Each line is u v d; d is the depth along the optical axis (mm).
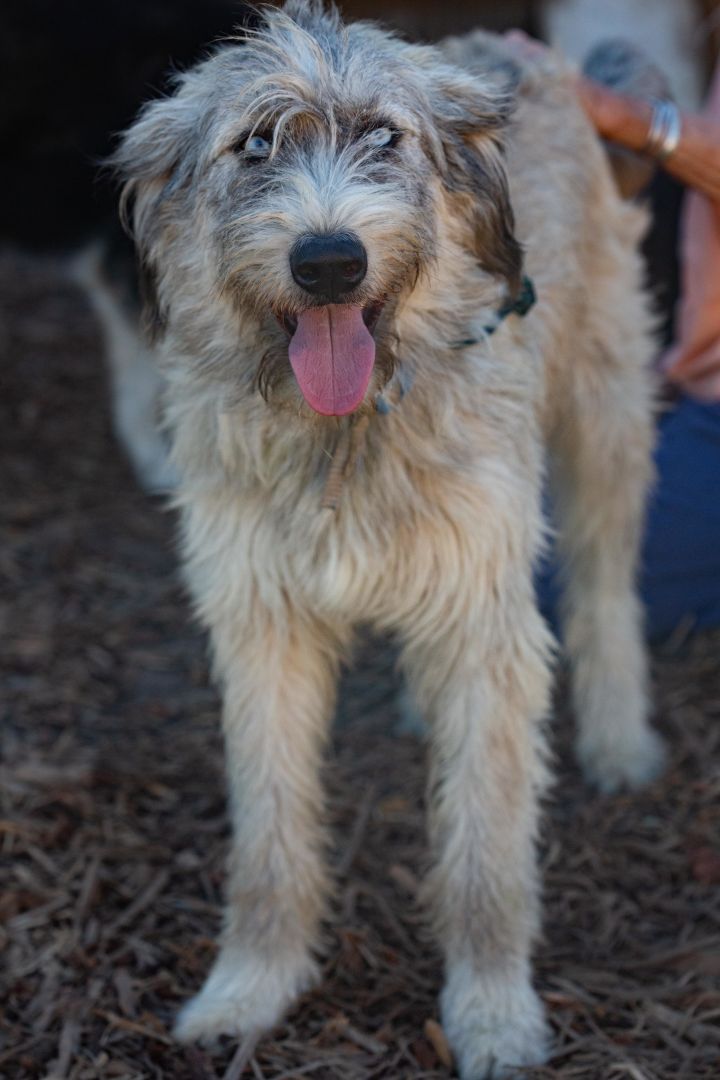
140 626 4805
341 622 3025
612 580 3980
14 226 6422
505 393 2945
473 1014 2885
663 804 3832
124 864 3516
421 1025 2965
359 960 3166
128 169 2912
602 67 4160
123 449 6277
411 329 2771
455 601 2898
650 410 4051
